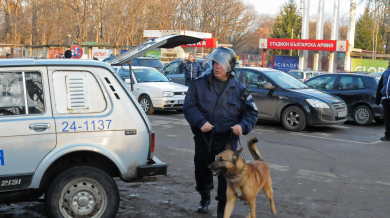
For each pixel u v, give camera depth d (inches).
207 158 178.9
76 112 157.3
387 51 919.7
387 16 800.3
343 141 376.8
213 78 176.1
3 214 182.9
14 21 1743.4
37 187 150.6
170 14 1776.6
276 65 1341.0
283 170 269.4
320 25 1349.7
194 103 175.9
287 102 424.5
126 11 1710.1
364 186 238.2
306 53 1314.0
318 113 410.9
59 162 162.6
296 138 384.8
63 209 154.4
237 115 177.3
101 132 158.7
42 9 1748.3
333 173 265.0
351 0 1016.9
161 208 195.2
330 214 191.9
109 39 1865.2
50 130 151.9
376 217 189.3
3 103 150.6
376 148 349.4
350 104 494.3
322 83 525.3
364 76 494.6
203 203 189.9
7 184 146.9
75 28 1689.2
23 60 154.7
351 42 1192.8
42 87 154.7
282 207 199.9
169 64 709.9
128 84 557.9
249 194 161.2
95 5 1663.4
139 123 165.8
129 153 163.0
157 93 529.0
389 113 382.0
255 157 187.5
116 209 160.9
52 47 1375.5
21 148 148.3
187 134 394.6
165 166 168.7
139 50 193.8
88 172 156.2
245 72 461.7
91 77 160.9
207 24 1902.1
